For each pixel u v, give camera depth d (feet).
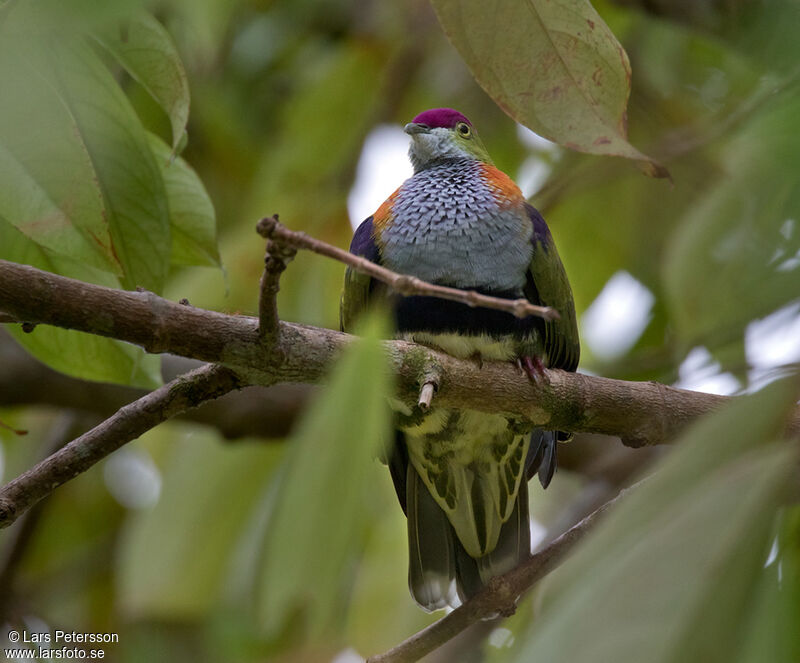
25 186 19.04
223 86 39.81
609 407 25.54
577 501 37.22
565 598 11.50
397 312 29.07
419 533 30.27
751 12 19.54
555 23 18.35
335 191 37.04
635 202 36.76
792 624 13.44
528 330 29.14
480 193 30.12
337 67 38.65
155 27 20.34
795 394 12.39
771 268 16.44
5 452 40.04
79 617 41.24
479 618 23.34
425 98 41.14
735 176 20.75
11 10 16.84
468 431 28.99
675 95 37.68
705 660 10.43
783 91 17.01
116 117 20.74
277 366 21.49
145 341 20.67
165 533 32.32
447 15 18.47
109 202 21.42
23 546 37.70
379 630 32.24
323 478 10.88
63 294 19.98
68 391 34.83
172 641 33.73
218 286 33.12
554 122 18.78
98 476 43.62
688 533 11.35
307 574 10.72
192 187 24.38
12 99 18.07
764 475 11.64
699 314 23.86
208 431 33.24
